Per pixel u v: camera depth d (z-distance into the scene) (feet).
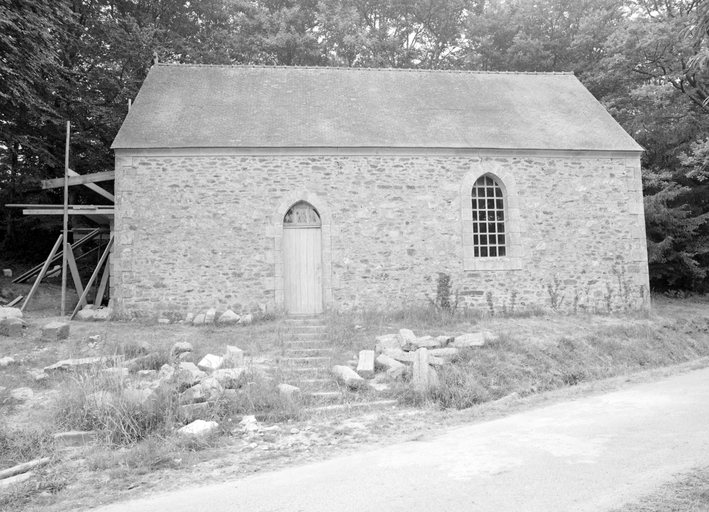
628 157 47.44
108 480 16.67
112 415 20.90
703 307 53.06
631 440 16.96
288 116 46.47
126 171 41.60
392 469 15.56
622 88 65.72
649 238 57.98
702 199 60.64
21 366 28.07
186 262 41.65
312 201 43.06
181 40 66.80
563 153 46.21
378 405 24.91
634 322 42.93
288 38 73.92
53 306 45.78
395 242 43.80
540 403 25.30
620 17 71.82
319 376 28.53
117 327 37.81
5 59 43.16
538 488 13.26
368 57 78.59
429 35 89.61
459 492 13.30
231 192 42.42
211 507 13.48
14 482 16.48
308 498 13.64
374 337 35.55
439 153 44.70
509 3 82.94
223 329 37.58
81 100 56.90
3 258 59.72
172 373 25.41
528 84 55.62
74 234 60.64
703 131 58.39
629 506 12.07
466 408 25.23
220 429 20.93
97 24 59.36
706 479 13.47
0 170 59.82
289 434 20.90
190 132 43.19
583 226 46.24
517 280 44.96
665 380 29.55
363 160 43.88
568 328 39.91
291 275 43.27
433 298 43.80
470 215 44.80
